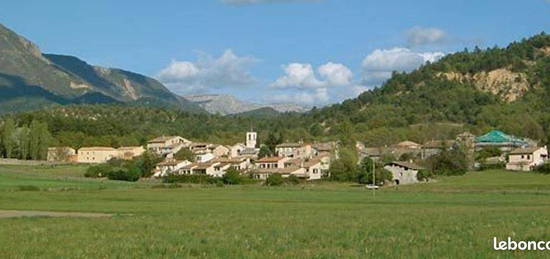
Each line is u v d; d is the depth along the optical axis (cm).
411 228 4275
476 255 2967
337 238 3728
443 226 4362
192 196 10725
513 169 17450
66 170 19762
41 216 6500
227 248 3300
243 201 9406
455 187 12862
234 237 3797
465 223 4569
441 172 17062
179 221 5181
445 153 17612
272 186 14612
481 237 3644
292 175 16788
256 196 10731
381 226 4444
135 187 13750
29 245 3544
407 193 11400
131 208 7950
